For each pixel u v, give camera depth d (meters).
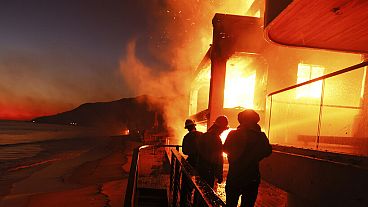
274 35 7.02
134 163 4.37
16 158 43.53
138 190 7.99
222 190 7.43
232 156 4.68
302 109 6.48
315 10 5.64
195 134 6.43
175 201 6.00
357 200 3.69
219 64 12.51
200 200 2.92
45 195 18.38
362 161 3.67
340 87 6.98
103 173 26.42
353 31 6.56
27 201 17.00
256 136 4.66
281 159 6.01
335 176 4.18
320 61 11.19
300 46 7.48
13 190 20.47
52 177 26.11
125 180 21.66
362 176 3.62
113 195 16.83
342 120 6.14
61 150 57.56
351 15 5.80
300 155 5.22
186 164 4.75
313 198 4.76
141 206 7.47
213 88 12.52
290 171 5.59
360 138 4.52
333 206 4.22
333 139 5.36
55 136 129.75
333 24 6.25
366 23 6.10
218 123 5.67
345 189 3.95
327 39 7.09
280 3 5.86
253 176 4.63
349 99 7.01
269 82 11.95
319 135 5.75
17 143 79.56
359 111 5.83
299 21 6.17
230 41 12.45
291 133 6.75
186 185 5.05
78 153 51.19
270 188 8.52
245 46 12.45
